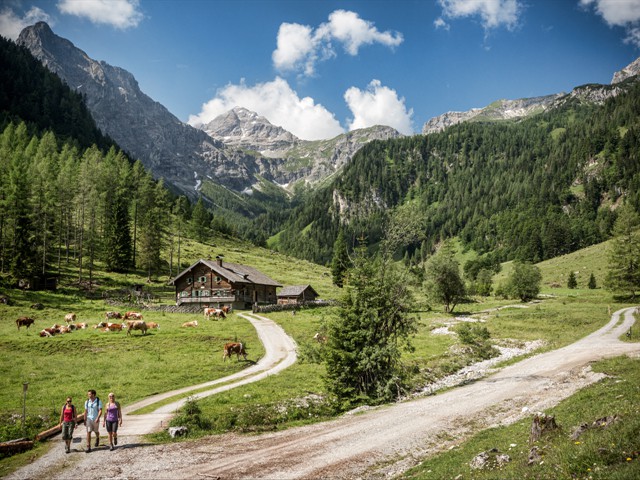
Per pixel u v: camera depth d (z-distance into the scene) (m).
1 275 79.44
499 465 14.98
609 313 80.25
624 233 104.12
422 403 31.19
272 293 104.56
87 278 91.31
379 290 35.81
